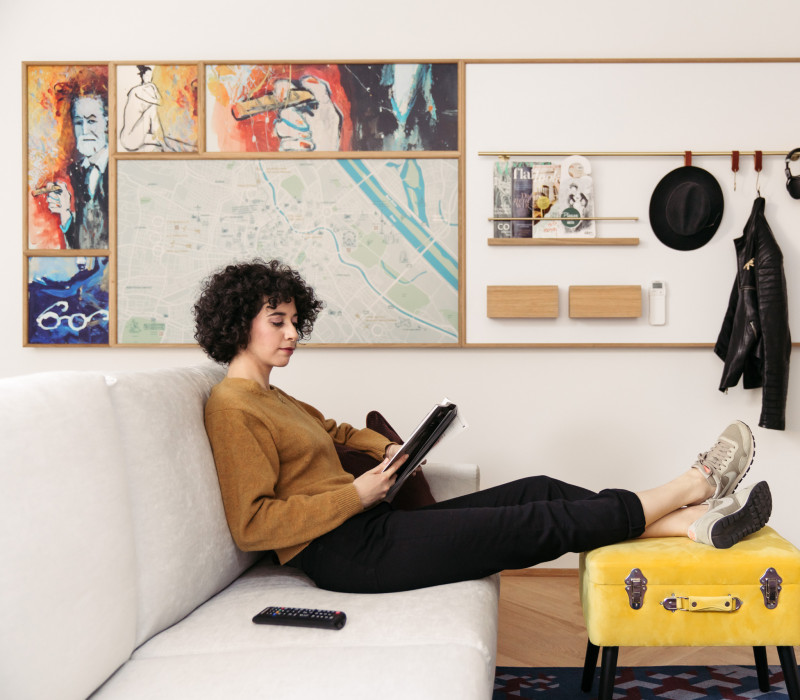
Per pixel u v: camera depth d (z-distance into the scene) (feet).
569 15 8.43
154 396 4.13
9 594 2.61
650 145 8.38
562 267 8.42
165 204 8.48
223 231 8.48
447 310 8.46
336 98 8.42
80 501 3.08
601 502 4.56
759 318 7.96
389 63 8.41
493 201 8.41
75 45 8.53
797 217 8.32
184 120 8.46
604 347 8.44
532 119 8.40
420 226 8.45
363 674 3.18
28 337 8.55
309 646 3.55
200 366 5.34
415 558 4.34
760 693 5.32
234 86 8.43
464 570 4.38
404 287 8.47
